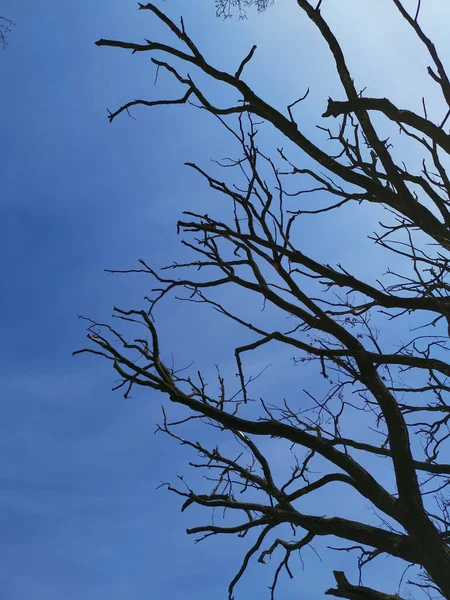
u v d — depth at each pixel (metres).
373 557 8.99
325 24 5.74
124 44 6.07
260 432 9.03
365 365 8.70
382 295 7.51
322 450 8.88
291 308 8.88
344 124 6.16
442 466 9.37
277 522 9.38
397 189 6.07
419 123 5.47
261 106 6.11
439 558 7.58
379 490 8.48
